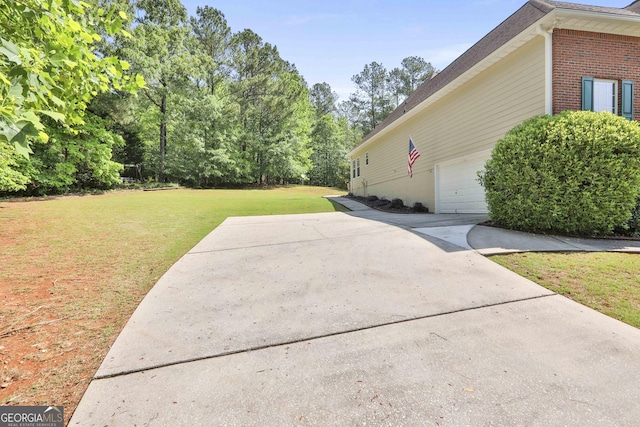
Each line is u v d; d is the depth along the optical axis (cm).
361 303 309
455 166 1012
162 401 176
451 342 235
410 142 1145
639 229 562
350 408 170
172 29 2153
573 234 564
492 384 187
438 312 286
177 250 527
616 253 450
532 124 605
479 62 816
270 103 2769
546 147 557
